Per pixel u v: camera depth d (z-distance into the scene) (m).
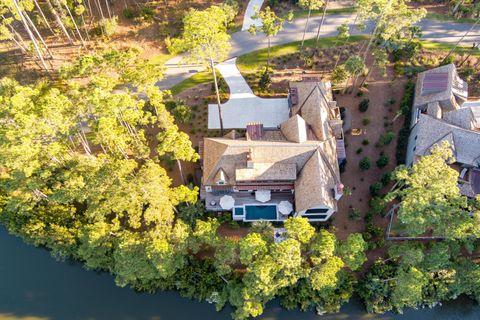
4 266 64.62
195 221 62.38
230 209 64.38
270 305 60.81
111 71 79.50
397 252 57.62
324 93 70.56
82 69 68.75
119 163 57.62
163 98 76.88
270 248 53.09
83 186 56.75
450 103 70.62
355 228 65.19
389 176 66.62
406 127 74.12
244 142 62.19
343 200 67.56
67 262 65.44
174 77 80.56
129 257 54.53
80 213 66.69
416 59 82.00
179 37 85.75
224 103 76.88
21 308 60.69
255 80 79.81
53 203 64.62
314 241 55.41
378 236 64.00
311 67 81.88
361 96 78.00
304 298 59.66
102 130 56.44
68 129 59.59
